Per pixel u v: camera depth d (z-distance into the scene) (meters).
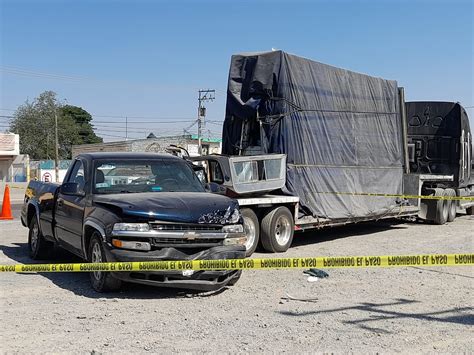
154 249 7.21
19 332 5.94
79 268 7.21
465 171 20.20
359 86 14.82
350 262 6.41
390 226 18.02
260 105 12.58
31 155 89.19
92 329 6.06
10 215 18.50
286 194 12.37
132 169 8.75
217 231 7.52
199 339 5.76
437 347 5.64
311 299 7.59
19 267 7.37
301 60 12.90
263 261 6.57
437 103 19.77
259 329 6.15
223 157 11.53
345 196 13.97
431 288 8.46
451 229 17.12
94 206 7.95
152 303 7.24
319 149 13.23
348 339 5.84
